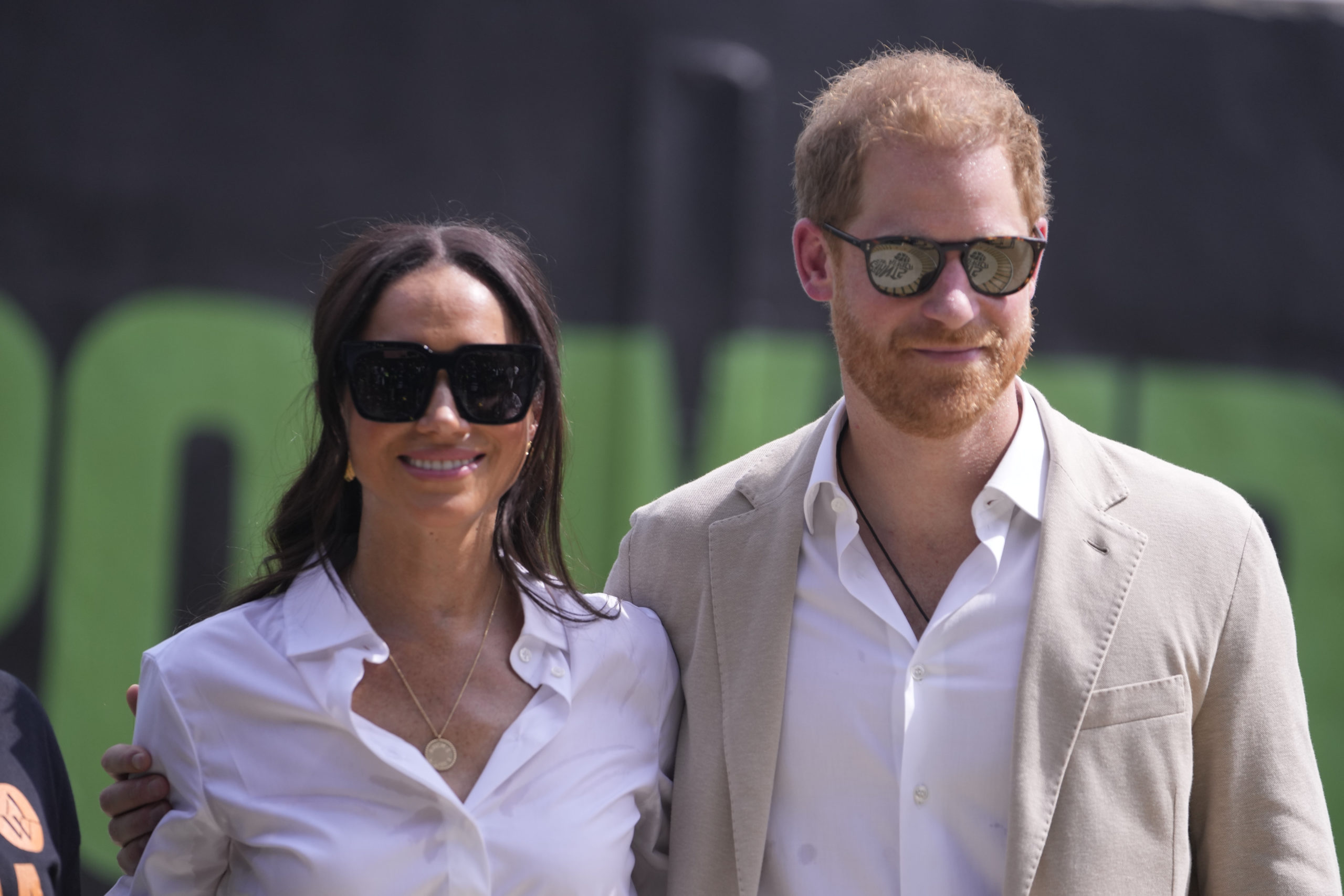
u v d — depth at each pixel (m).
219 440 17.38
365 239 7.70
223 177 17.44
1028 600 7.89
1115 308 18.95
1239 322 19.14
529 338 7.77
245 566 15.98
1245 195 19.20
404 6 17.80
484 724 7.55
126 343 17.20
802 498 8.38
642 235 18.09
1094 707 7.55
